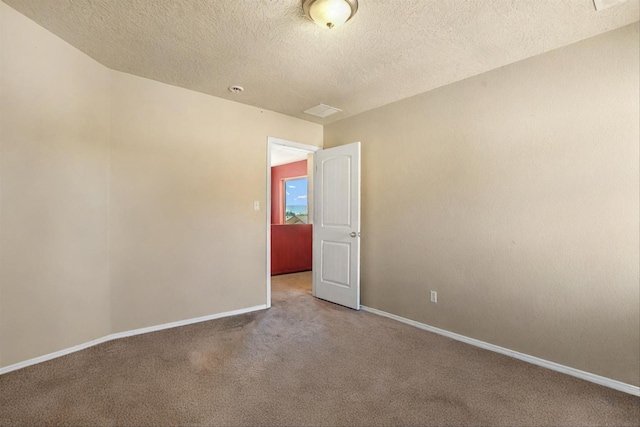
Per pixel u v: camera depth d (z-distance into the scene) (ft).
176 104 10.16
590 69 7.16
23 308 7.15
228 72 9.15
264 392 6.46
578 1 5.97
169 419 5.57
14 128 6.89
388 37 7.23
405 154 10.90
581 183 7.27
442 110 9.87
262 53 8.05
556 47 7.61
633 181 6.64
